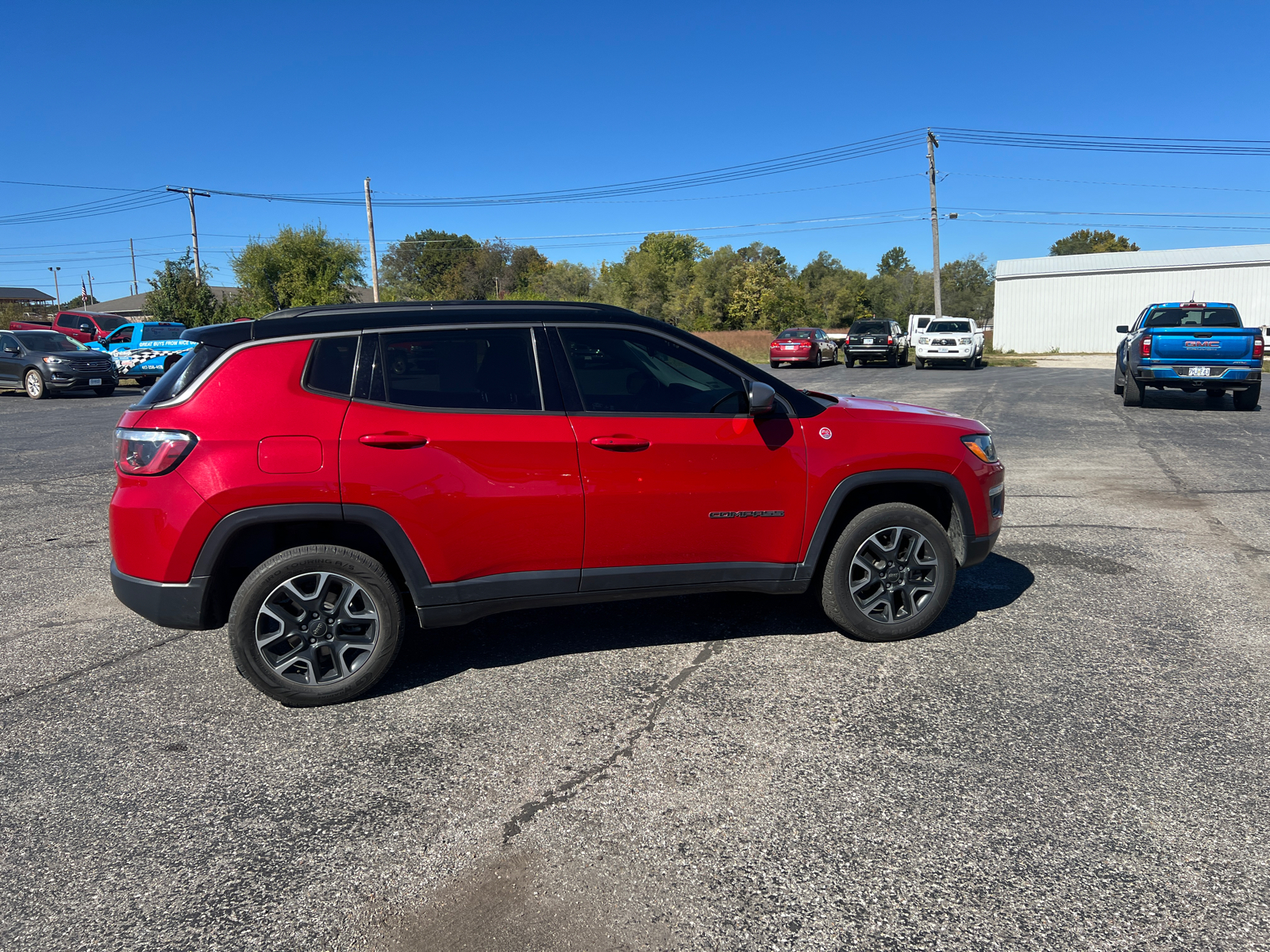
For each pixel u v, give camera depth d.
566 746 3.22
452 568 3.57
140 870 2.52
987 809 2.76
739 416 3.89
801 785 2.92
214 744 3.28
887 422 4.12
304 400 3.43
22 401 19.31
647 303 69.62
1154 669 3.83
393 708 3.56
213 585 3.41
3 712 3.58
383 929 2.26
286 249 46.38
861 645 4.17
